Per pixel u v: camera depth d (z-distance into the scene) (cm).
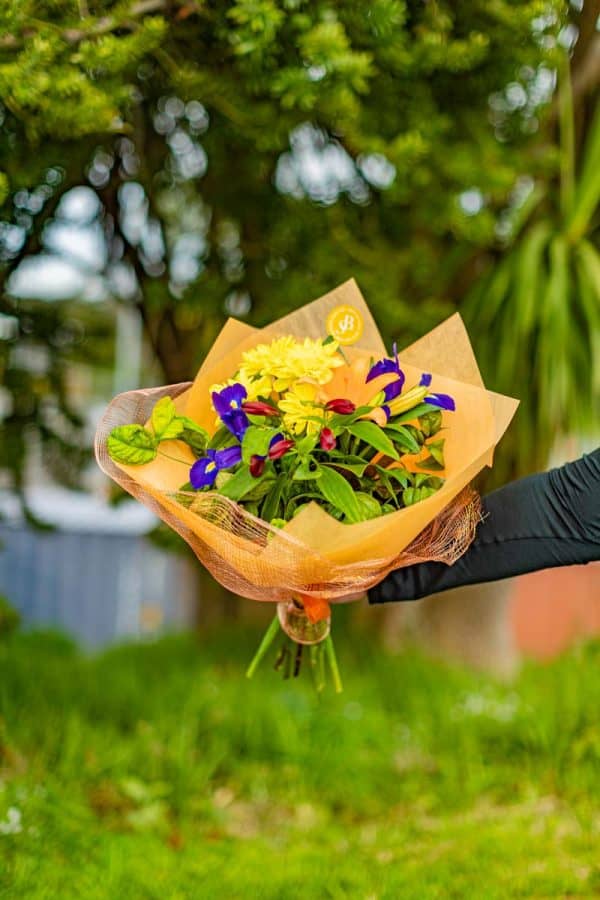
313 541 180
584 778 361
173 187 446
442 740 411
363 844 325
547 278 384
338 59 260
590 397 391
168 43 305
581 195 380
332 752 394
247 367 198
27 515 431
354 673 493
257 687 457
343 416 189
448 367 215
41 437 411
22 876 268
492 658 538
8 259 359
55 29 251
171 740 389
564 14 329
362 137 331
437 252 476
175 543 471
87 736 376
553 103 400
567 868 286
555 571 716
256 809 369
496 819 337
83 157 368
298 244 433
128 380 739
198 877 283
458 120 398
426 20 314
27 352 406
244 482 183
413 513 182
